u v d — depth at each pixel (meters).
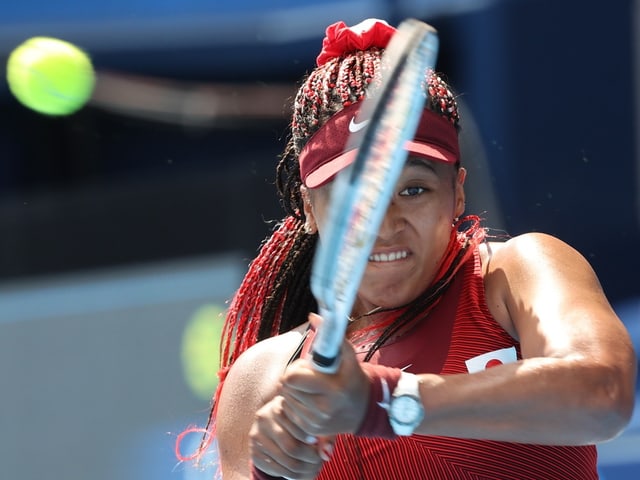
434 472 8.17
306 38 27.39
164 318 21.00
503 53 26.23
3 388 21.20
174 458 20.22
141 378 20.91
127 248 22.19
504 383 6.93
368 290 8.53
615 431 7.06
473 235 8.93
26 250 22.47
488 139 26.30
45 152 29.30
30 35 27.14
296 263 9.97
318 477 8.45
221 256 21.53
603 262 25.77
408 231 8.27
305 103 8.69
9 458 20.92
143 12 27.62
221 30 27.72
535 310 7.85
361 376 6.93
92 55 27.45
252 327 10.22
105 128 29.12
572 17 25.95
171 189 22.03
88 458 20.77
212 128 28.77
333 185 8.36
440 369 8.34
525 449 8.13
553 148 26.12
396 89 6.36
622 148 25.88
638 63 25.72
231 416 9.19
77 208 22.42
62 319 21.39
